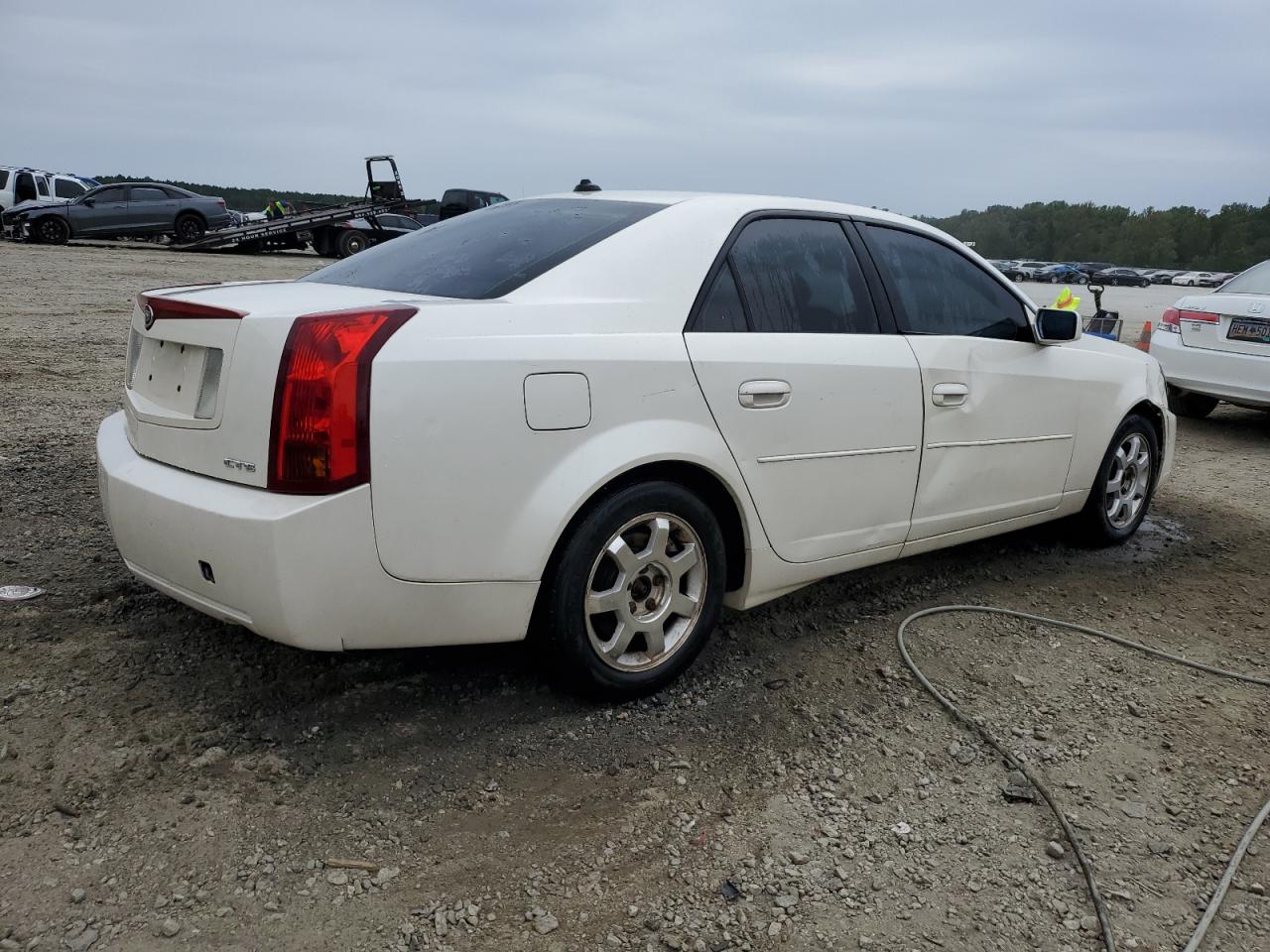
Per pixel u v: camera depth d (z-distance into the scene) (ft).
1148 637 12.75
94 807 7.79
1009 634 12.47
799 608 12.83
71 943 6.45
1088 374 14.64
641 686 9.89
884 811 8.59
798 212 11.44
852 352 11.16
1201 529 17.84
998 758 9.55
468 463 8.29
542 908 7.12
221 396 8.23
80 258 65.51
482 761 8.84
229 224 85.76
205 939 6.59
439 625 8.60
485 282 9.47
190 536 8.27
